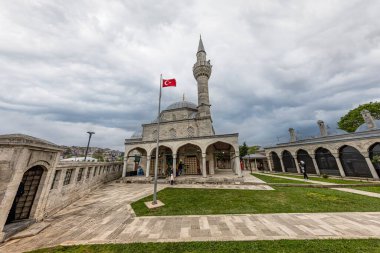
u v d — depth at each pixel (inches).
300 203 412.5
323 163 1038.4
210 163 1025.5
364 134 925.2
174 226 293.6
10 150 295.0
